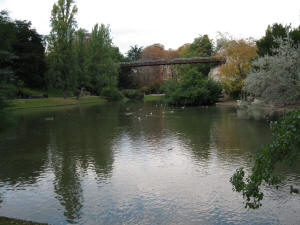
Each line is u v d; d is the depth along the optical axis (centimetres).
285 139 593
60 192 1064
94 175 1250
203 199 982
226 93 6331
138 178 1202
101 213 893
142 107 5178
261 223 811
